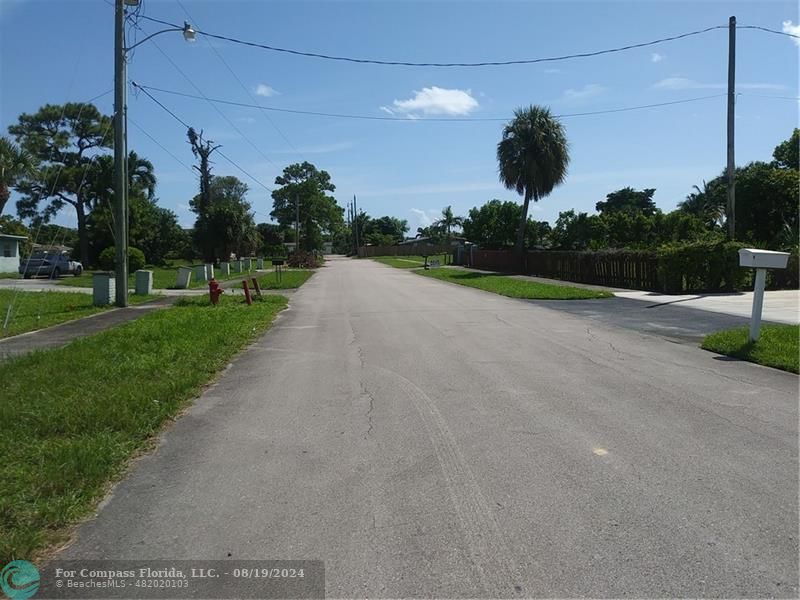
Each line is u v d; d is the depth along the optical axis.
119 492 4.96
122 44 19.33
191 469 5.44
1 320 15.70
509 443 5.95
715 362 9.83
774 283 22.97
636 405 7.25
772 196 32.16
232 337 12.36
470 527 4.24
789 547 3.91
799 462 5.38
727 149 23.47
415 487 4.94
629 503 4.57
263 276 40.12
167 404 7.24
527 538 4.07
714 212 52.25
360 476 5.20
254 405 7.56
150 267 55.94
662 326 13.99
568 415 6.85
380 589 3.54
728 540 4.00
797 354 9.70
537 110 38.31
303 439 6.21
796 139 42.34
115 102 19.42
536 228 56.31
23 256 47.75
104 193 54.41
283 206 91.62
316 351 11.34
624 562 3.76
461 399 7.62
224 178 90.31
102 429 6.29
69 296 22.91
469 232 63.66
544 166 38.41
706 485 4.89
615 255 26.38
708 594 3.42
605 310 17.31
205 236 55.41
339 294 24.78
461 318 15.82
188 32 19.47
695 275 22.22
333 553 3.95
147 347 10.75
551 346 11.41
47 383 8.02
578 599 3.40
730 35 23.14
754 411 6.96
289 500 4.75
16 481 4.96
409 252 100.38
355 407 7.37
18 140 53.88
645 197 75.88
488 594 3.46
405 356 10.59
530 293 22.50
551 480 5.02
